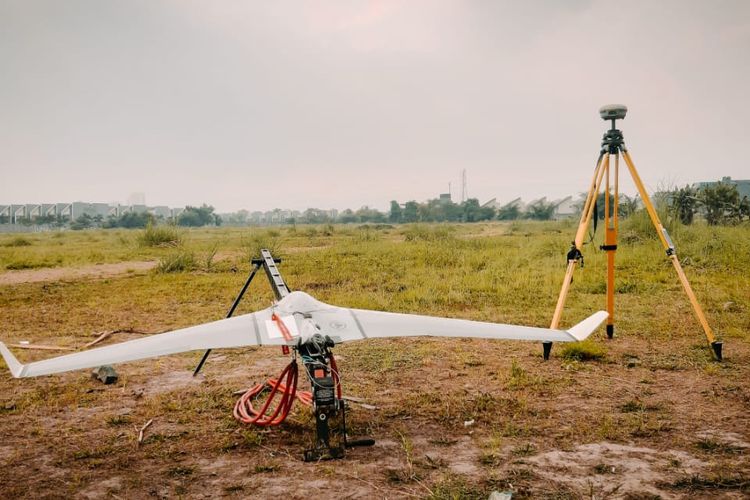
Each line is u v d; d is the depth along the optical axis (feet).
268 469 13.15
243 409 16.38
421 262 50.75
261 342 12.30
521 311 30.55
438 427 15.65
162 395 18.40
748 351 22.30
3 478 12.89
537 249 55.42
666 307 30.19
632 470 12.88
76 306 34.63
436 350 23.45
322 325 13.37
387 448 14.28
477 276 40.98
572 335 13.26
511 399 17.65
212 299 36.47
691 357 21.67
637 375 19.85
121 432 15.52
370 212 374.43
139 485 12.50
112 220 299.99
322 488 12.20
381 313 14.42
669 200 67.56
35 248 86.53
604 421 15.81
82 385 19.65
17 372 10.62
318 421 13.38
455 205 309.42
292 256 59.06
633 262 44.19
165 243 81.61
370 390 18.72
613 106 22.06
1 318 31.24
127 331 27.66
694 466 13.03
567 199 282.77
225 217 556.10
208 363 22.21
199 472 13.10
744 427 15.21
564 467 13.10
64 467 13.46
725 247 46.29
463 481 12.44
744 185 131.44
